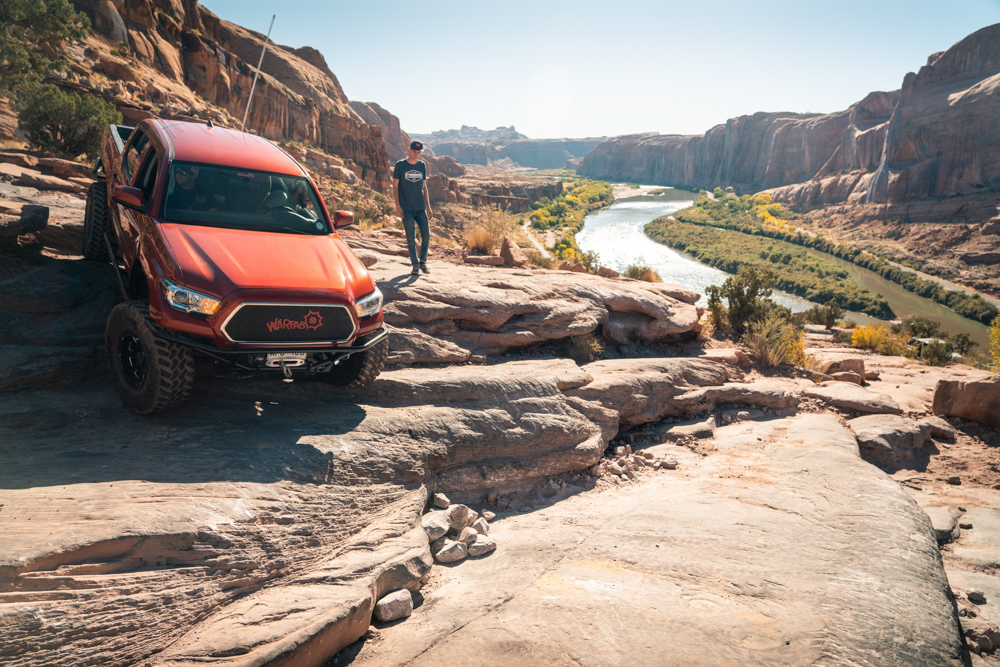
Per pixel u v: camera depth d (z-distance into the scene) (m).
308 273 4.29
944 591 3.77
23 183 9.55
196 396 4.63
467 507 4.58
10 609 2.29
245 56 124.81
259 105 101.56
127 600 2.60
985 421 8.19
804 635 3.17
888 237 145.75
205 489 3.35
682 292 11.27
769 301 12.09
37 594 2.43
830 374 10.62
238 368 4.27
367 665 2.93
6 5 21.14
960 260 116.38
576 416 6.22
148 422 4.12
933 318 86.00
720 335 11.52
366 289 4.61
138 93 52.16
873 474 5.62
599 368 7.70
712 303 12.23
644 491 5.56
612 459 6.39
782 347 10.41
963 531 5.47
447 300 7.12
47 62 21.84
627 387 7.16
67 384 4.51
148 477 3.36
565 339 8.30
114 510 2.95
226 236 4.38
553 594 3.53
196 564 2.92
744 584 3.69
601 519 4.81
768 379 9.51
